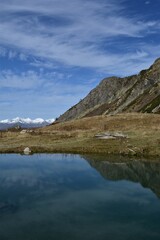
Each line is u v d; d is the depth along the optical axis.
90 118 123.88
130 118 109.94
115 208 34.06
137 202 36.00
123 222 30.02
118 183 44.81
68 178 48.06
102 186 43.22
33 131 114.25
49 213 32.75
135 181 45.78
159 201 36.31
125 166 56.03
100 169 54.03
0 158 67.00
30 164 59.62
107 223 29.91
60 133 96.94
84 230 28.28
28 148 74.50
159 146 67.44
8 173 51.72
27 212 33.03
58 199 37.47
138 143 71.06
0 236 27.22
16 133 104.75
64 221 30.48
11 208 34.38
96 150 70.88
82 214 32.25
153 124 97.44
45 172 52.41
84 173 51.41
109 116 121.00
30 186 43.22
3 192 40.44
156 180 46.22
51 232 27.97
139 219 30.72
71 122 123.31
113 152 68.12
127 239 26.38
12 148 76.62
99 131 93.94
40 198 37.78
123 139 76.44
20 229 28.61
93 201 36.53
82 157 66.06
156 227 28.83
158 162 58.75
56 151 73.44
